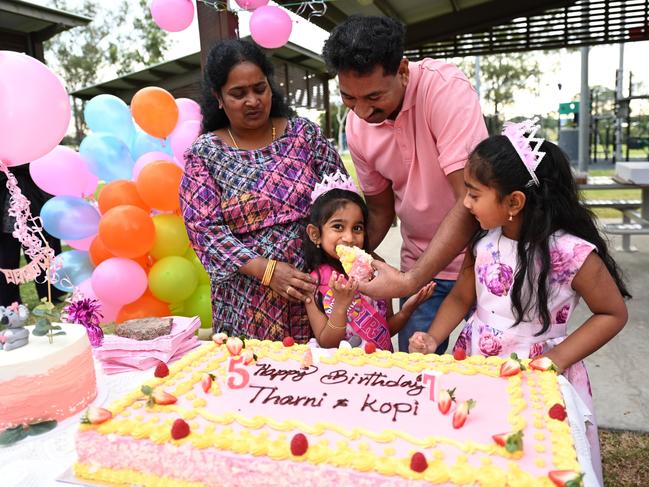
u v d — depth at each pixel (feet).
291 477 3.98
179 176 11.72
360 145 7.67
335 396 4.96
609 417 10.10
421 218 7.61
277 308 7.11
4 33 22.13
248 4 11.57
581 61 38.40
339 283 6.26
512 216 5.67
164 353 6.46
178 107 13.05
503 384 5.08
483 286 6.28
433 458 3.95
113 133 13.55
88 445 4.44
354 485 3.86
